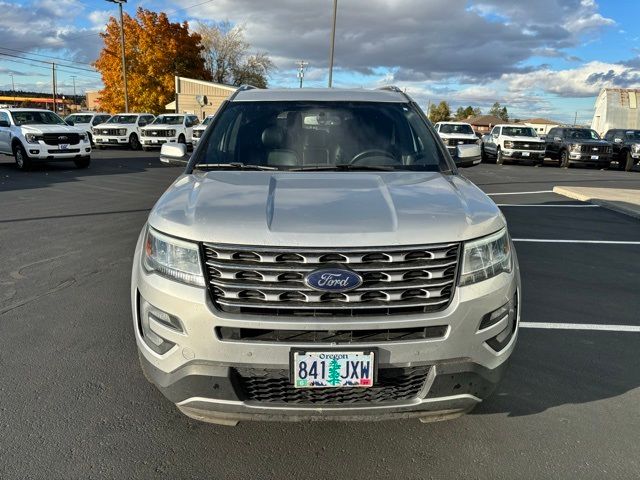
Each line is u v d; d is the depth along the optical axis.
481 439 2.75
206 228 2.28
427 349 2.24
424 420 2.42
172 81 44.06
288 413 2.25
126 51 43.28
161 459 2.57
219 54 60.81
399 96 4.08
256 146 3.51
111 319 4.30
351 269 2.20
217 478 2.44
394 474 2.48
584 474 2.48
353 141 3.56
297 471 2.50
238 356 2.21
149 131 25.77
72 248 6.54
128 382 3.29
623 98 29.64
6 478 2.41
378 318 2.20
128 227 7.80
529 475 2.48
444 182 2.98
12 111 16.69
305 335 2.22
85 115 30.22
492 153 24.33
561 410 3.04
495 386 2.48
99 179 14.06
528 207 10.76
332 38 28.25
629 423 2.92
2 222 8.11
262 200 2.53
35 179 13.89
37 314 4.39
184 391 2.32
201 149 3.51
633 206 10.30
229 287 2.22
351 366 2.20
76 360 3.58
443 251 2.27
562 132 23.55
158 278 2.36
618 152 22.66
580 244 7.37
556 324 4.39
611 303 4.93
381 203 2.50
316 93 4.02
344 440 2.74
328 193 2.64
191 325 2.24
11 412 2.95
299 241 2.20
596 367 3.61
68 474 2.45
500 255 2.47
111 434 2.76
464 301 2.27
